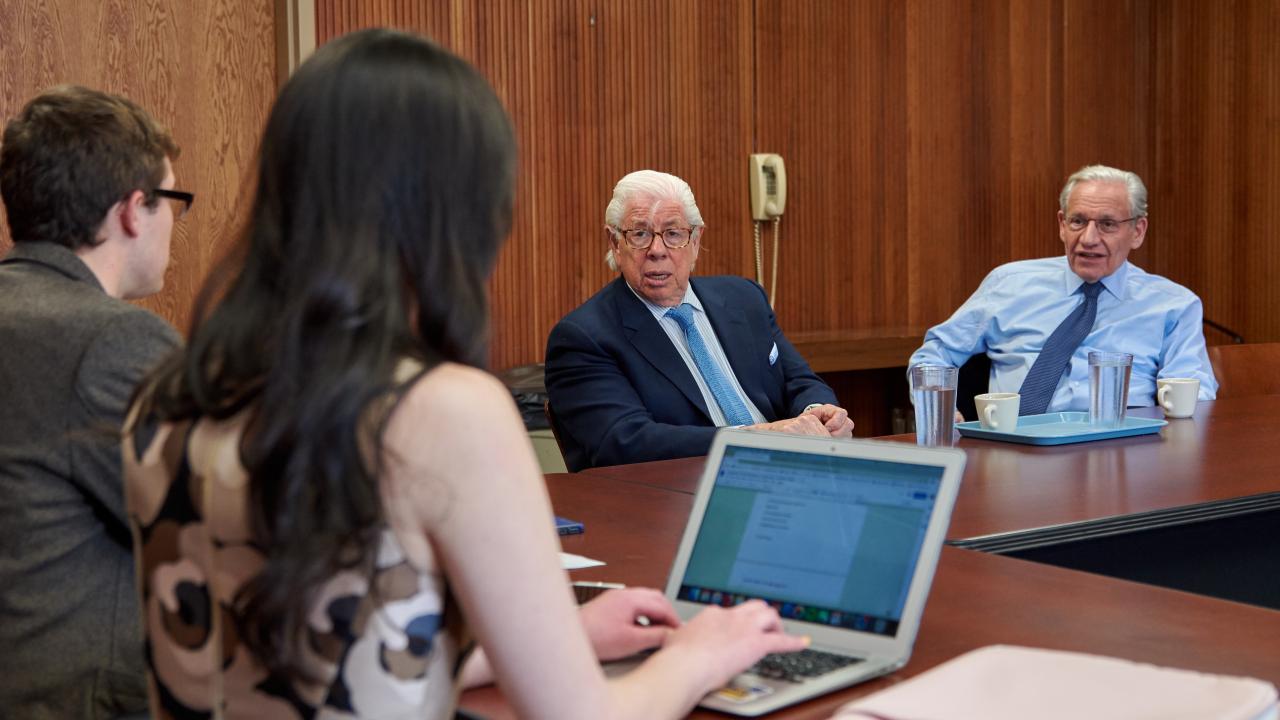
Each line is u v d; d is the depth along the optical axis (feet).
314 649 2.52
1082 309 10.78
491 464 2.51
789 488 3.87
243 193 2.78
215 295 2.68
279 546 2.44
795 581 3.72
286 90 2.65
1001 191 17.81
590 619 3.47
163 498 2.74
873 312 16.70
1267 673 3.42
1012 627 3.89
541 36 13.89
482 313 2.72
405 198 2.58
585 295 14.44
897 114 16.76
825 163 16.16
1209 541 5.72
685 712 3.02
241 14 11.88
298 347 2.49
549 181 14.05
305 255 2.54
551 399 8.93
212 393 2.61
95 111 5.22
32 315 4.70
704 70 15.10
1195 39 19.25
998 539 5.16
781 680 3.33
